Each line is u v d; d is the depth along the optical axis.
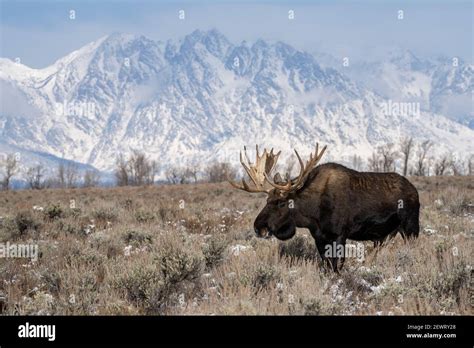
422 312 33.12
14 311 34.81
